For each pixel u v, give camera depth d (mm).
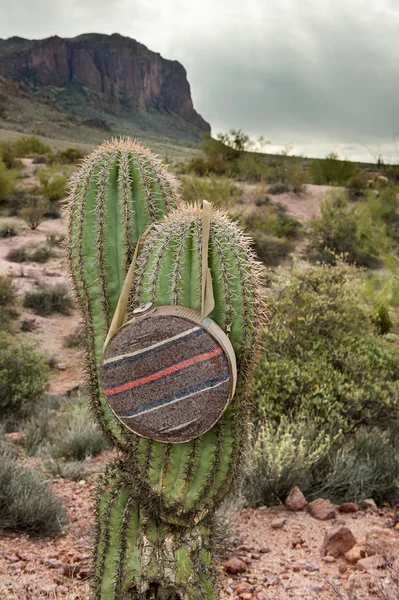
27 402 9258
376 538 4215
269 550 4398
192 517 2309
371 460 5934
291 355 7246
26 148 59875
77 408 8391
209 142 47875
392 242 18703
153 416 2148
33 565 4137
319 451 5621
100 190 2529
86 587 3633
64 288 15609
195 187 26781
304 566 4090
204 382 2088
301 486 5469
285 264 21094
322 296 7867
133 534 2375
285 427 6121
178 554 2354
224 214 2281
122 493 2408
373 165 60906
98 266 2523
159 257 2176
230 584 3838
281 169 40875
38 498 4957
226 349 2070
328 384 6559
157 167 2609
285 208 32000
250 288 2168
